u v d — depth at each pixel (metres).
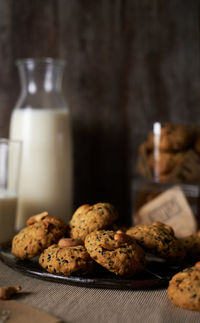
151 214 0.89
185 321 0.60
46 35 1.03
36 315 0.60
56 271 0.68
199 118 1.02
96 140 1.05
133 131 1.04
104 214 0.74
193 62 1.01
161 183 0.89
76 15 1.02
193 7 1.01
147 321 0.60
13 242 0.74
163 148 0.88
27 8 1.02
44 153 0.93
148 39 1.02
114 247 0.68
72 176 1.01
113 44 1.03
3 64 1.04
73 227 0.75
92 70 1.03
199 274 0.64
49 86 0.95
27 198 0.93
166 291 0.67
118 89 1.04
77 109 1.05
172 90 1.02
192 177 0.87
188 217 0.87
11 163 0.91
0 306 0.62
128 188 1.05
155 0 1.01
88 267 0.68
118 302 0.64
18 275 0.70
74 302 0.64
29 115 0.93
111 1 1.02
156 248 0.71
